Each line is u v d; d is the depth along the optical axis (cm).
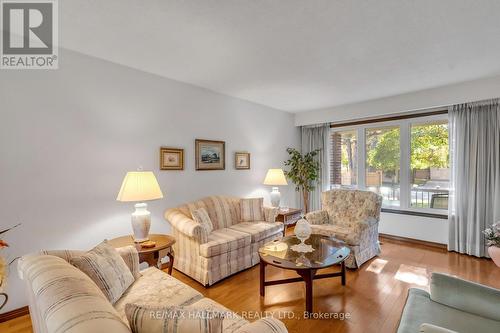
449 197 363
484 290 136
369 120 455
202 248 261
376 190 454
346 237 300
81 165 246
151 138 301
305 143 536
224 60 265
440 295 143
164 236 257
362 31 209
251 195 438
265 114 465
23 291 213
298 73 305
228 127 397
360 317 207
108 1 169
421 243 397
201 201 340
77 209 244
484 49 242
